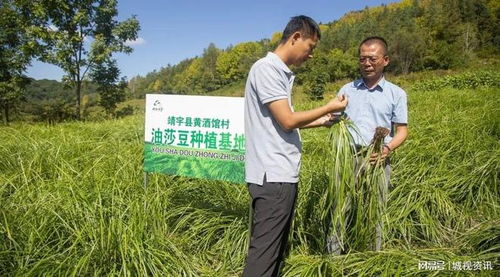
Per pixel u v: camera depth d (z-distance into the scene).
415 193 3.78
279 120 2.13
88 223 2.88
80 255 2.70
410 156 4.45
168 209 3.60
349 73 45.47
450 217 3.59
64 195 3.26
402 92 2.84
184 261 2.90
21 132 6.20
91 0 16.44
